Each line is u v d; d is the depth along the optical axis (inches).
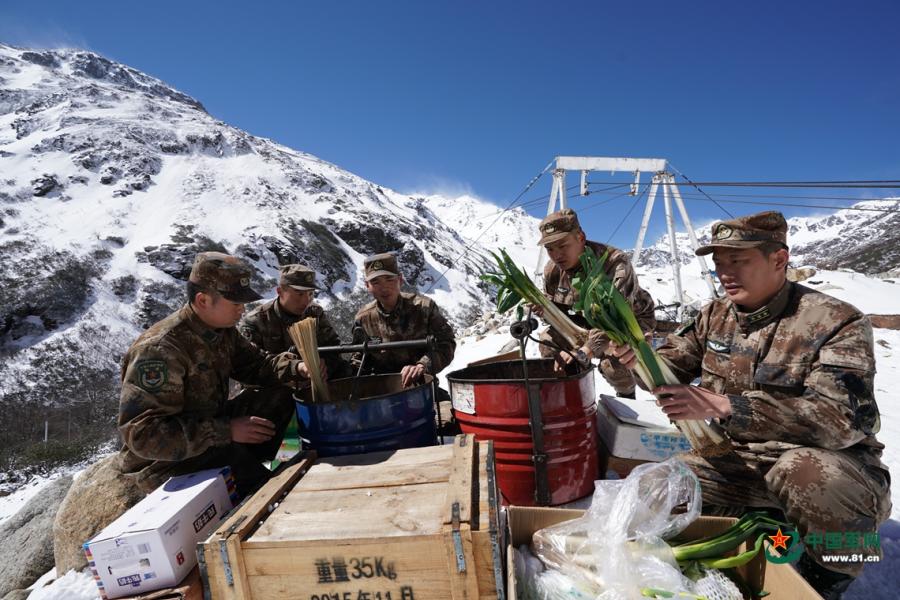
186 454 75.8
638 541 58.8
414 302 136.2
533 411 84.3
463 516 52.9
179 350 80.1
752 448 71.3
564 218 122.2
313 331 91.3
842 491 59.9
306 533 54.3
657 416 102.7
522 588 60.2
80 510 106.1
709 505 76.8
